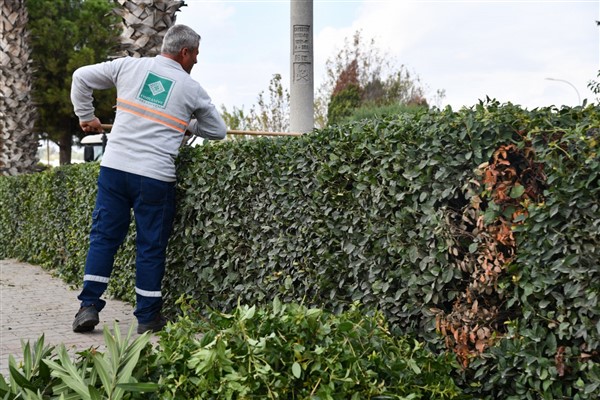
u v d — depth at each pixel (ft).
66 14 122.93
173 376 10.00
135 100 19.15
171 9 27.43
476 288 11.87
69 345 17.93
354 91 89.04
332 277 14.88
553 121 10.78
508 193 11.19
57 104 118.73
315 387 9.75
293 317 10.61
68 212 30.25
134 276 23.38
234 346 10.06
